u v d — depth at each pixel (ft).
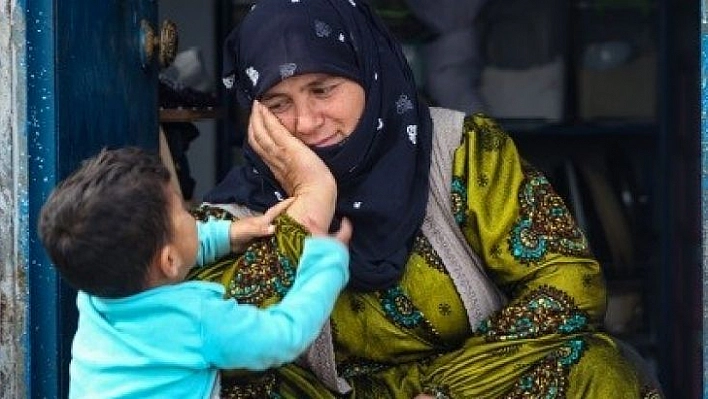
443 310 17.80
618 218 35.45
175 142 28.12
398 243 17.47
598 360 17.39
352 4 17.69
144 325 14.99
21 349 18.34
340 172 17.34
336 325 17.63
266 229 16.65
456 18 34.22
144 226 14.53
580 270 17.83
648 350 35.40
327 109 17.19
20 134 18.13
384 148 17.70
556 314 17.54
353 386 17.78
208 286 15.34
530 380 17.28
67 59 18.85
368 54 17.46
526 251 17.78
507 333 17.54
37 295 18.44
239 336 14.90
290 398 17.11
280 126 16.97
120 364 14.99
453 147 18.26
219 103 33.06
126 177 14.65
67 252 14.53
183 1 34.42
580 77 35.09
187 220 15.17
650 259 35.65
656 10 34.99
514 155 18.40
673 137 35.19
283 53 16.98
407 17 34.32
